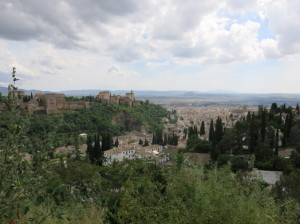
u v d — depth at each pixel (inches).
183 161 203.5
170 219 131.1
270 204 167.2
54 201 158.7
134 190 173.5
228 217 135.2
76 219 209.3
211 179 175.6
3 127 133.3
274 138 1599.4
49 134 146.6
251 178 207.8
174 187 161.9
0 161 125.3
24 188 135.6
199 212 143.1
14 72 141.9
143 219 147.0
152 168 206.8
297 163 1170.0
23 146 134.6
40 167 142.1
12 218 139.9
